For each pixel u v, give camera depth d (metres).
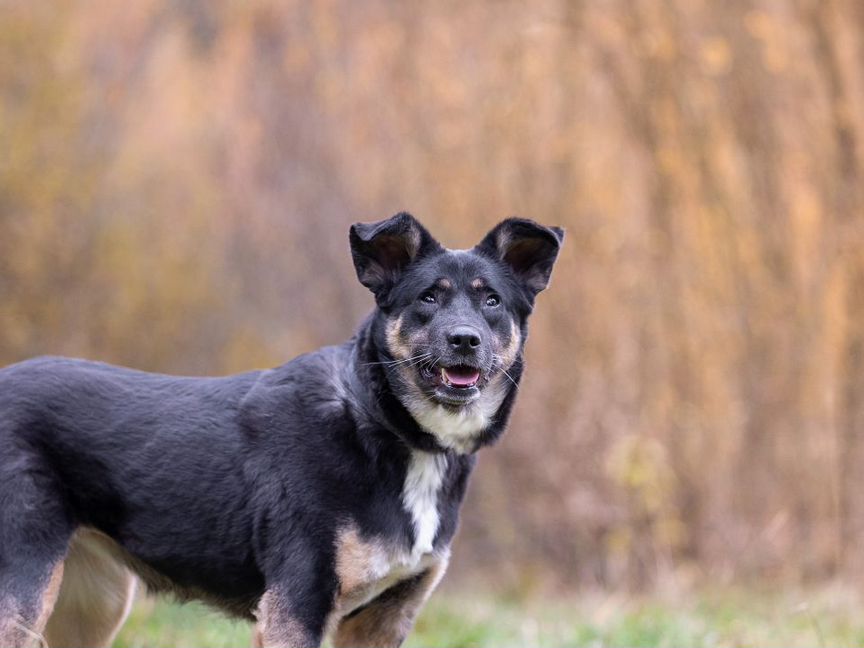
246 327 16.73
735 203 15.15
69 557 7.35
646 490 14.77
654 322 15.19
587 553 14.88
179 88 17.52
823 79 14.98
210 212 17.03
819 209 14.96
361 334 7.11
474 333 6.80
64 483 6.95
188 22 17.66
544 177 15.52
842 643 9.07
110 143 17.33
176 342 16.91
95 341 16.69
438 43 15.98
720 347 15.12
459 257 7.25
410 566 6.86
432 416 6.85
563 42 15.66
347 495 6.67
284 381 7.02
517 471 15.12
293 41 16.67
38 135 16.75
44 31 16.92
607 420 15.04
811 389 14.90
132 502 6.94
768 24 15.05
